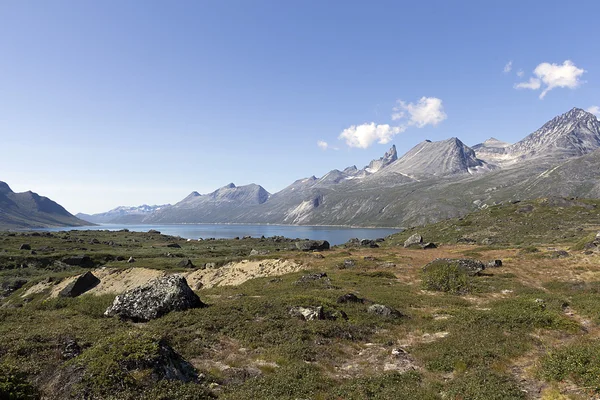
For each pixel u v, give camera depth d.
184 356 19.06
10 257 94.25
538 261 59.03
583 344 18.16
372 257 70.06
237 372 17.33
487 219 156.25
